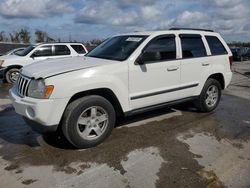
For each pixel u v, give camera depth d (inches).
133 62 177.8
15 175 133.6
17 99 157.6
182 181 129.7
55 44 461.4
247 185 127.1
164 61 195.6
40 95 147.3
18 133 189.8
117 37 213.9
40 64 173.5
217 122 218.8
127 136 184.1
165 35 200.4
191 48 219.3
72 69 156.2
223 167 143.9
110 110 168.7
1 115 236.1
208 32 240.8
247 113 247.6
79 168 140.6
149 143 173.3
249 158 155.5
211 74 234.2
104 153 157.8
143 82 183.9
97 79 159.9
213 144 174.4
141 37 193.8
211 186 125.8
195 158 153.7
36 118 147.0
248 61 1211.2
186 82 214.1
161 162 148.1
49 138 178.9
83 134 160.9
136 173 136.3
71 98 158.4
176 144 172.7
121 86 172.2
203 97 233.6
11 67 442.0
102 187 124.3
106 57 189.0
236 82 460.8
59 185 125.6
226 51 251.1
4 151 160.1
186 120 221.6
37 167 141.3
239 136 189.6
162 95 197.5
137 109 186.2
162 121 217.5
